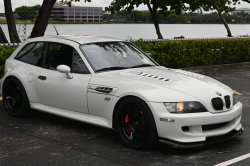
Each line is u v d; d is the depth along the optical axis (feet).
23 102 18.51
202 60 41.37
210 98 13.57
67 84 16.30
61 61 17.21
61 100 16.71
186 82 14.48
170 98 13.17
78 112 16.25
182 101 13.14
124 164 12.51
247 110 21.48
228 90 15.11
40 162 12.71
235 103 15.11
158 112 13.07
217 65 42.45
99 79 15.31
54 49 17.79
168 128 13.01
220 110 13.71
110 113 14.74
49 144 14.80
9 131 16.70
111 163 12.61
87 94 15.48
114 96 14.51
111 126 14.80
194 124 13.05
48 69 17.62
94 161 12.81
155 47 36.96
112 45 17.84
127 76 15.12
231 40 45.11
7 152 13.78
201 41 41.29
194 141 13.09
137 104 13.65
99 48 17.16
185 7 82.02
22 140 15.33
